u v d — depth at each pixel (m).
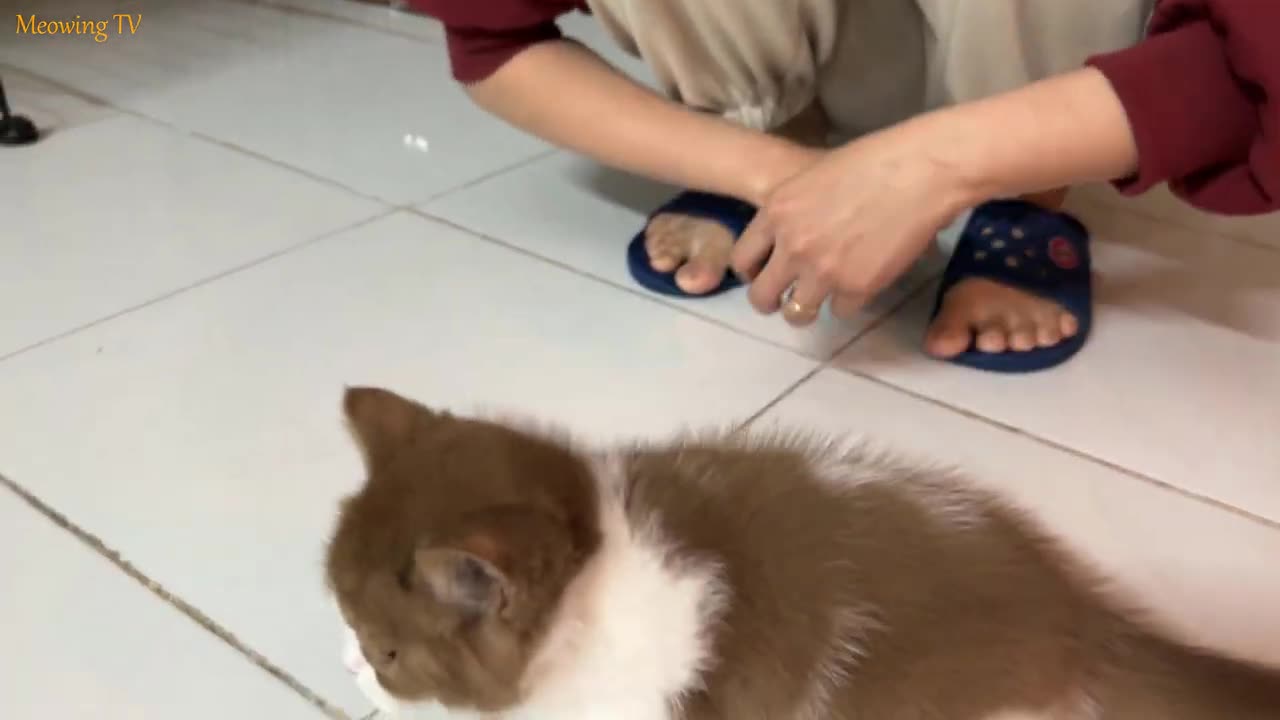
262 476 0.92
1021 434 0.93
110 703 0.73
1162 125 0.86
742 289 1.15
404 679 0.65
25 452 0.95
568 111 1.10
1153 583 0.79
